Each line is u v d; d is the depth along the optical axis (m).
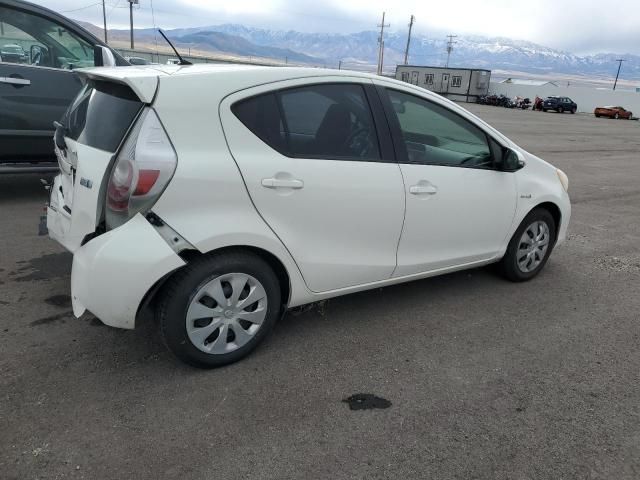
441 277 4.64
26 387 2.77
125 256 2.59
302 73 3.12
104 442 2.42
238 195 2.79
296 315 3.76
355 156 3.26
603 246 6.01
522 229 4.40
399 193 3.41
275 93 2.98
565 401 2.94
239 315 2.99
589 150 17.17
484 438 2.60
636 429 2.73
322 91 3.16
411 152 3.54
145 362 3.06
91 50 6.18
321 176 3.07
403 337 3.54
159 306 2.78
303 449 2.45
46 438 2.42
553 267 5.15
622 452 2.56
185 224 2.67
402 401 2.85
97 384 2.83
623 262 5.44
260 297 3.04
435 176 3.62
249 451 2.42
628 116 52.44
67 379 2.86
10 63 5.49
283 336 3.45
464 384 3.04
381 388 2.95
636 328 3.89
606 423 2.77
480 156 3.99
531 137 20.61
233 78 2.87
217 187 2.72
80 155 2.92
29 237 4.96
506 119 32.34
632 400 2.98
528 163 4.37
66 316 3.54
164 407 2.68
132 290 2.62
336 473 2.32
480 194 3.91
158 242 2.62
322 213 3.11
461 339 3.56
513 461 2.46
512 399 2.93
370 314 3.84
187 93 2.72
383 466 2.38
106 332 3.36
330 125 3.17
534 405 2.88
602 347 3.57
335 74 3.26
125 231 2.61
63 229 3.24
